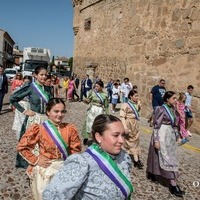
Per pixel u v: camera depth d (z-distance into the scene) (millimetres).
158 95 10781
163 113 5348
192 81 10539
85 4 27953
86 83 19438
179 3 11078
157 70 12070
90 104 8078
